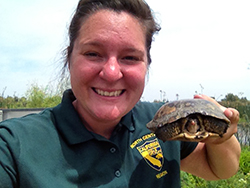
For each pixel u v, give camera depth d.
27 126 0.39
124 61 0.39
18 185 0.35
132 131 0.46
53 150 0.38
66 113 0.42
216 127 0.45
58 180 0.36
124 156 0.43
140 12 0.40
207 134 0.44
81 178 0.38
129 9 0.38
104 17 0.37
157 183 0.44
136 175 0.43
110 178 0.39
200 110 0.46
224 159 0.48
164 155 0.47
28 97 2.54
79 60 0.38
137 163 0.44
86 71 0.37
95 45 0.37
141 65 0.40
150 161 0.45
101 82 0.38
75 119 0.41
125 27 0.37
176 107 0.50
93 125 0.42
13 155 0.35
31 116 0.42
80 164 0.38
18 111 1.55
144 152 0.45
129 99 0.40
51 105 2.28
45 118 0.42
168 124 0.46
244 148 1.52
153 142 0.47
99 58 0.38
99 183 0.38
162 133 0.47
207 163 0.53
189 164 0.55
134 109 0.52
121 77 0.38
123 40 0.37
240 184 1.00
